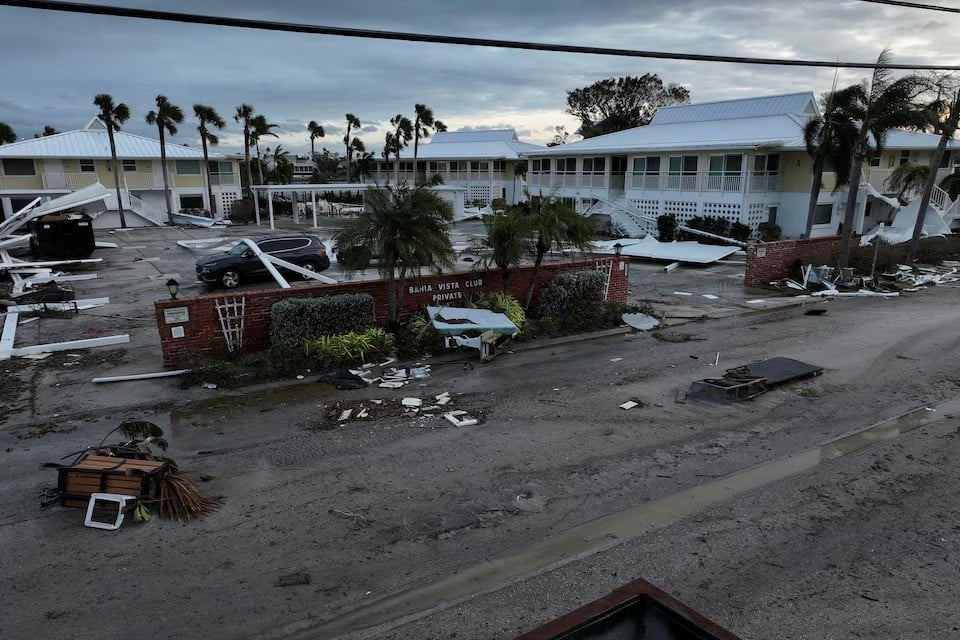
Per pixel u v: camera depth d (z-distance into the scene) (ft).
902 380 37.01
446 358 41.55
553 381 37.17
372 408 32.37
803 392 34.99
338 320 40.78
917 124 67.97
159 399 33.83
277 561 19.49
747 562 19.36
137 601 17.54
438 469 25.79
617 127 239.30
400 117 187.52
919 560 19.48
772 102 116.16
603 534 21.07
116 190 145.38
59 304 55.93
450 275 47.57
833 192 90.02
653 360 41.63
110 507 22.29
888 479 24.88
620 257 55.93
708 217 105.29
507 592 18.02
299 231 127.65
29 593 17.84
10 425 30.40
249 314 39.93
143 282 70.03
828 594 17.81
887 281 69.56
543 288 52.21
